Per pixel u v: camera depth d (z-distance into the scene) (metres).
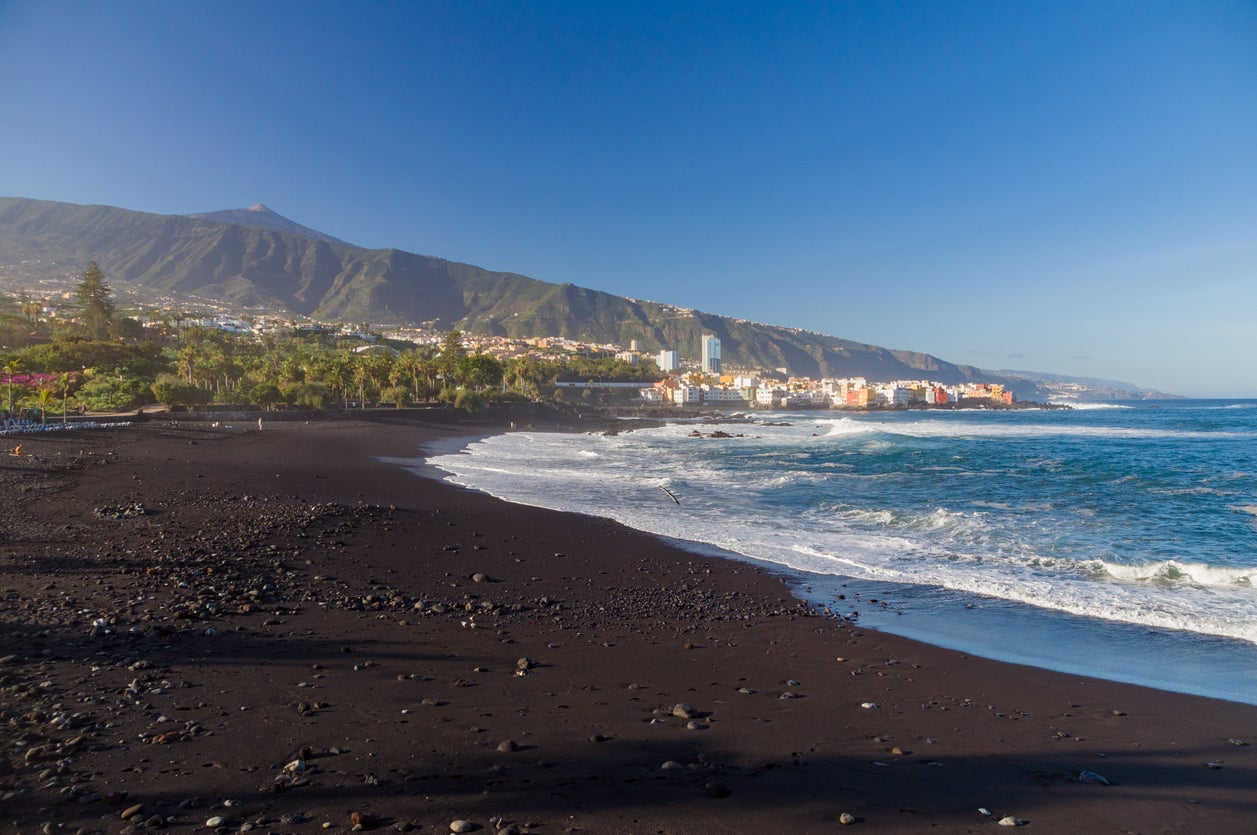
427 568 14.83
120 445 42.09
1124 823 5.34
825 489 30.86
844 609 12.71
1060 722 7.57
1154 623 11.73
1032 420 137.25
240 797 4.90
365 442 56.69
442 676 8.12
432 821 4.69
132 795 4.82
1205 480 32.88
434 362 132.00
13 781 4.95
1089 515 23.38
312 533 17.38
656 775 5.70
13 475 25.03
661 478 35.22
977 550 18.08
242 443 49.19
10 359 73.50
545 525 21.06
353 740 6.05
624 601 13.02
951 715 7.67
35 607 9.79
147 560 13.43
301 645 8.97
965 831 5.06
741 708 7.61
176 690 7.04
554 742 6.29
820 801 5.39
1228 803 5.71
